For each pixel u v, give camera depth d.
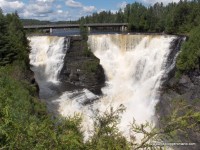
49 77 56.09
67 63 56.84
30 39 60.22
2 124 5.74
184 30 81.81
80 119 6.97
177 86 46.53
